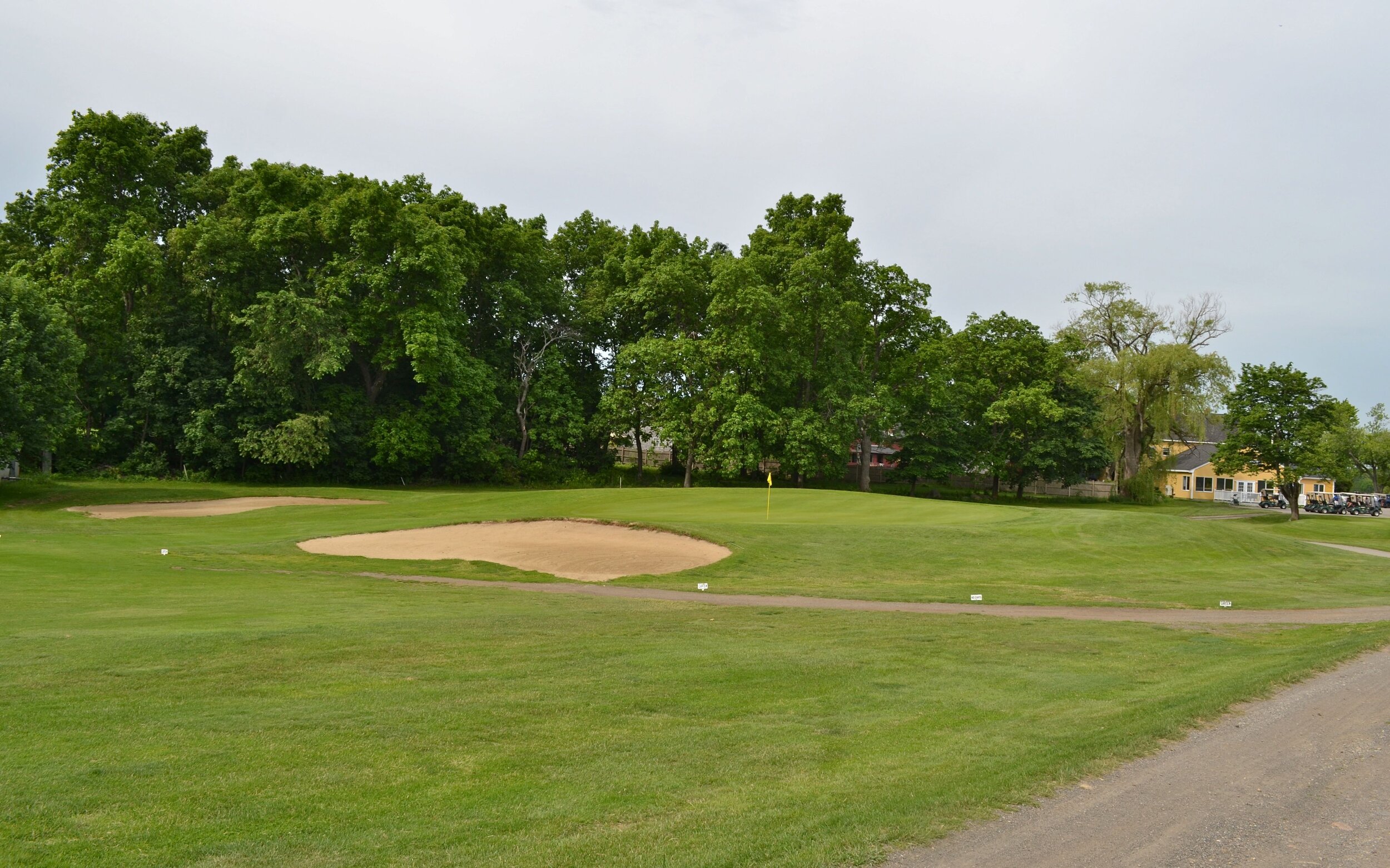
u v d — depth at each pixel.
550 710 8.77
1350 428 101.38
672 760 7.30
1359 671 11.28
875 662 11.63
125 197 55.00
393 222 53.25
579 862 5.23
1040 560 26.77
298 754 7.16
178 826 5.64
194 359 53.34
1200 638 14.42
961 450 74.88
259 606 15.62
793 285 62.09
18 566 20.31
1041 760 7.37
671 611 16.72
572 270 77.38
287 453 51.09
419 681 9.82
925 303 70.62
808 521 33.03
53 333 41.81
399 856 5.26
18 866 4.97
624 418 65.94
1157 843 5.78
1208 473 101.88
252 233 51.78
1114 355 76.06
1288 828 6.09
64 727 7.66
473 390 58.81
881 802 6.31
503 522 32.59
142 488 47.00
